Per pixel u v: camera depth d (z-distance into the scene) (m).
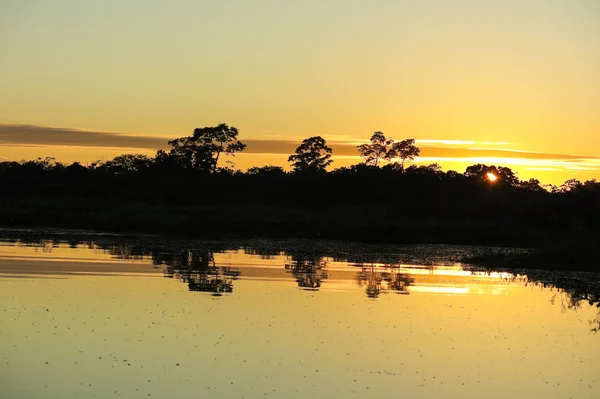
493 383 17.14
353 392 16.06
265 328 21.41
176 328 20.98
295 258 41.94
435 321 23.56
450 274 36.81
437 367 18.25
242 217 70.00
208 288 28.09
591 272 40.19
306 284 30.41
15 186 94.94
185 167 107.00
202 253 42.66
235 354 18.58
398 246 56.19
